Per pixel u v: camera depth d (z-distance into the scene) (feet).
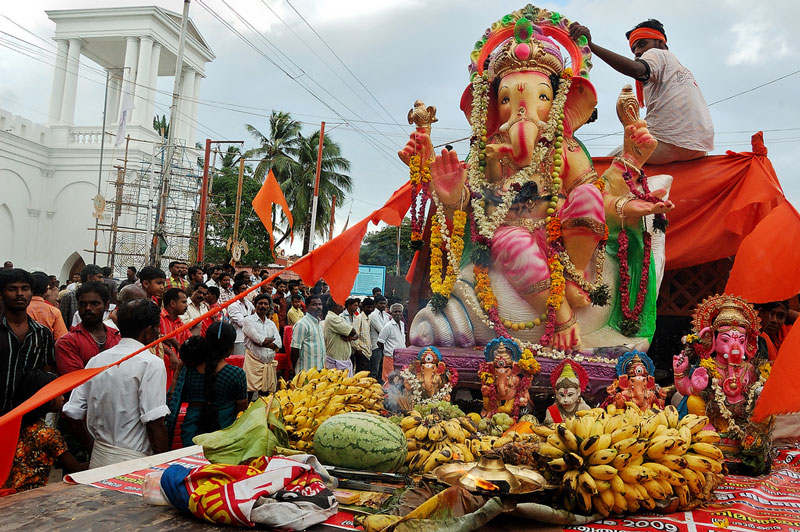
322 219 124.36
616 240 15.89
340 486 9.72
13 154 118.11
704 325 13.30
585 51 16.90
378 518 7.63
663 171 18.30
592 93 16.40
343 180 128.26
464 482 8.39
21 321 14.02
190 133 136.56
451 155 15.65
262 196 15.01
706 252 17.52
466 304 15.81
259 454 9.23
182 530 7.64
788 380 11.11
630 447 8.89
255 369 26.86
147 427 13.47
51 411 13.92
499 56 16.38
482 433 12.05
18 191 120.26
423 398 14.11
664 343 18.62
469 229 16.62
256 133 126.00
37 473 11.61
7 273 13.84
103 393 13.12
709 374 12.93
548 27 17.22
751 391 12.69
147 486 8.70
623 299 15.37
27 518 8.00
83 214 123.75
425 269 17.53
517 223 15.71
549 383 13.94
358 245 14.16
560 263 15.02
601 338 15.34
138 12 121.49
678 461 9.11
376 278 70.85
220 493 7.89
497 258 15.35
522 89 15.94
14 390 13.38
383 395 13.79
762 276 14.02
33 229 123.34
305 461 9.28
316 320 28.48
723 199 17.54
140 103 120.98
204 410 15.80
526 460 9.12
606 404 13.24
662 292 18.71
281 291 44.09
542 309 14.98
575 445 8.76
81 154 123.85
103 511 8.34
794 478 12.66
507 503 8.14
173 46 129.80
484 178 16.57
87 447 13.89
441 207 16.06
